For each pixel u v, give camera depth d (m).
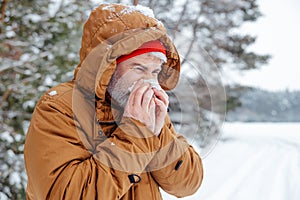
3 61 3.49
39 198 0.99
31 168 0.99
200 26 9.84
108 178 0.95
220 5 10.86
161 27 1.17
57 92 1.11
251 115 68.25
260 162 11.66
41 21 3.62
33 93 3.54
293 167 10.41
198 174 1.24
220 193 6.07
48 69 3.62
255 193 6.44
